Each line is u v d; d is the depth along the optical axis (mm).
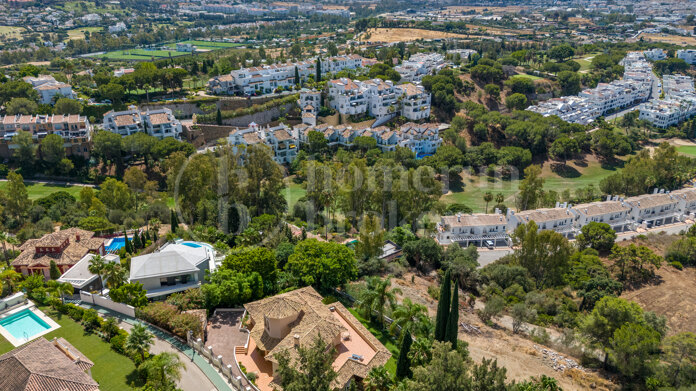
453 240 137875
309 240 102688
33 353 64562
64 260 100500
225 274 88438
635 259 123875
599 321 88250
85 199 140625
